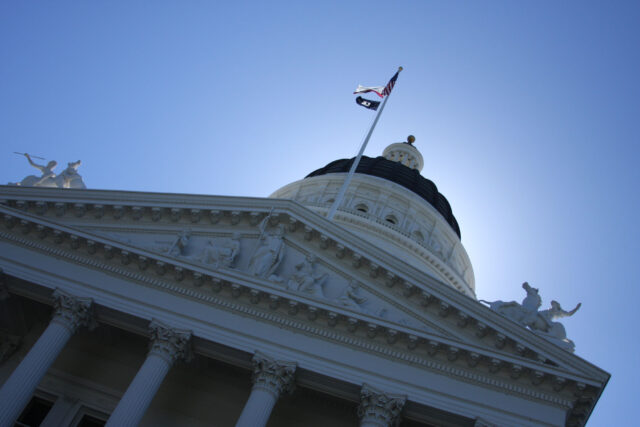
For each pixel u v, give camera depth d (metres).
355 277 32.19
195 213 34.25
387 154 92.56
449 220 77.69
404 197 70.62
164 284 31.92
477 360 28.58
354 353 29.62
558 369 27.69
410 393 28.41
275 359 29.34
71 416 32.94
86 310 31.38
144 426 32.78
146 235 34.28
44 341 30.09
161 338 30.05
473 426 27.89
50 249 33.16
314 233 33.41
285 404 33.25
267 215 34.03
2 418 27.70
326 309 29.95
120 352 35.19
